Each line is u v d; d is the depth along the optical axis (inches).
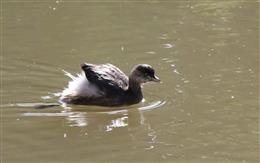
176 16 985.5
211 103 642.2
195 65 765.3
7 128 581.9
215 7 1032.8
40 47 842.8
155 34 895.7
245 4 1045.8
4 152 527.5
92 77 656.4
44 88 692.1
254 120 596.1
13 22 960.3
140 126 593.0
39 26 941.2
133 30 916.6
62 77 729.6
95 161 510.6
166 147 541.0
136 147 542.0
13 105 639.8
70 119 613.0
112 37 884.6
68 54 814.5
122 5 1051.9
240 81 705.0
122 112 636.7
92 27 932.6
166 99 660.7
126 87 665.0
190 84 699.4
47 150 532.4
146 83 711.7
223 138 557.6
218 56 797.9
